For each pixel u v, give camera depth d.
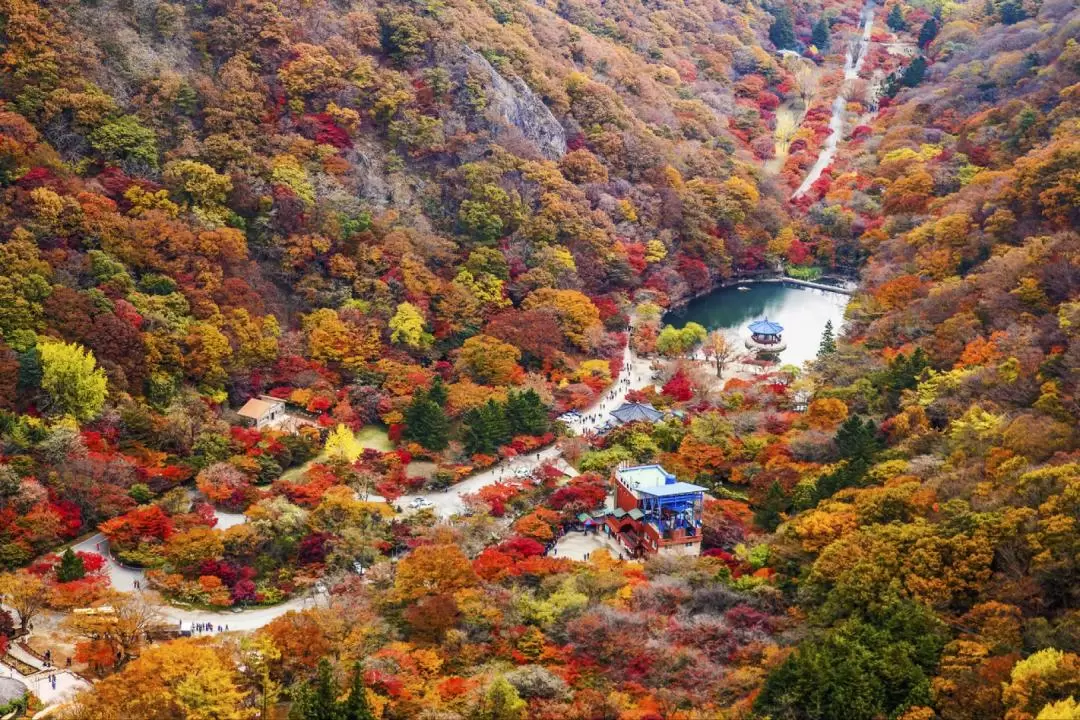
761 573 136.62
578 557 150.38
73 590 127.62
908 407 171.50
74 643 123.00
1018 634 108.69
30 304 173.88
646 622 123.19
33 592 124.06
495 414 183.38
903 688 104.69
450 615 124.00
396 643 119.50
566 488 163.25
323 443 181.75
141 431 170.75
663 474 159.12
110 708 103.56
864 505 137.12
